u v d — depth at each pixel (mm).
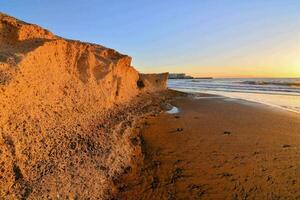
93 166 6469
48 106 7312
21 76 6129
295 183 7039
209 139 10852
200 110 19125
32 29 8336
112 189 6387
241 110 19281
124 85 19766
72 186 5457
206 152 9234
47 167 5539
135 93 24562
